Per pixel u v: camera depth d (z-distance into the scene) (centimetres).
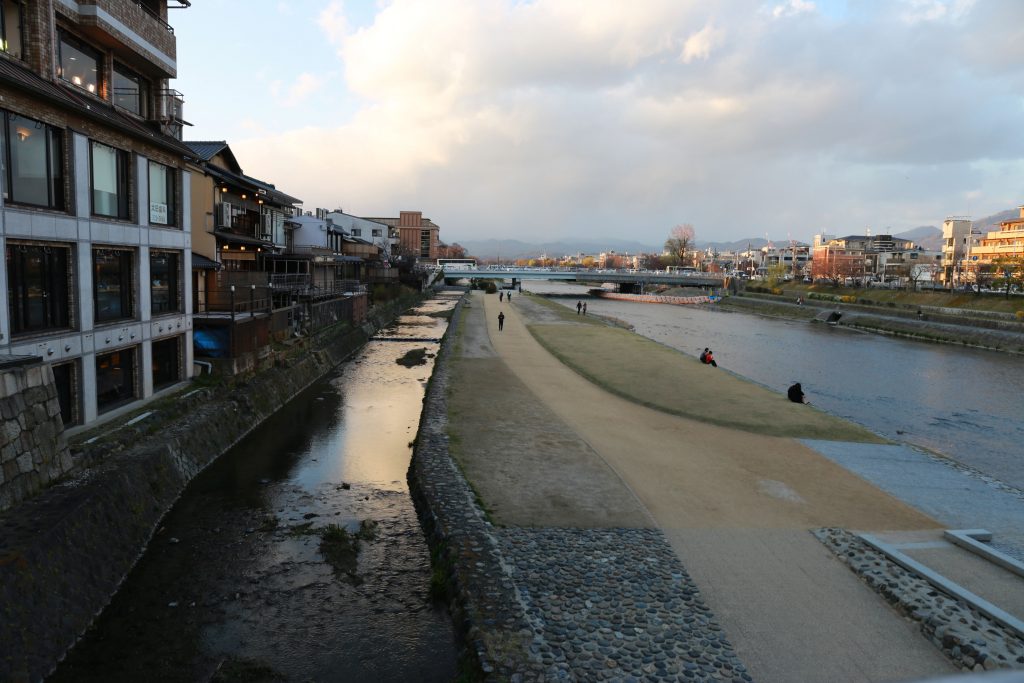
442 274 12988
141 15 1884
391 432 2205
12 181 1341
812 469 1612
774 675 806
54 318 1508
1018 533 1245
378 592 1159
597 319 6181
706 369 3142
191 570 1210
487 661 848
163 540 1317
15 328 1384
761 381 3909
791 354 5144
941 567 1071
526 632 905
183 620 1055
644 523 1254
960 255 13000
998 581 1023
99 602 1065
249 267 3769
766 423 2062
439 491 1437
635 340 4372
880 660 835
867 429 2062
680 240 17438
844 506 1364
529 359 3441
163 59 2027
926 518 1307
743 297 11056
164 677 919
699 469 1595
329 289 4512
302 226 5422
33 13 1470
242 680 920
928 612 913
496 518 1273
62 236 1474
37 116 1383
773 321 8106
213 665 950
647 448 1775
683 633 896
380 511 1502
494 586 1026
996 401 3519
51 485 1199
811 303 9131
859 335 6631
